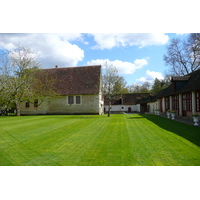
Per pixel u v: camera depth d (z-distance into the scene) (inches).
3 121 715.4
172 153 235.8
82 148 273.3
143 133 382.0
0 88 1029.2
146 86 2696.9
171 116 686.5
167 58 1505.9
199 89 545.0
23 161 224.4
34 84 1189.1
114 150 257.3
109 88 965.2
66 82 1219.9
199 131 379.6
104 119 744.3
